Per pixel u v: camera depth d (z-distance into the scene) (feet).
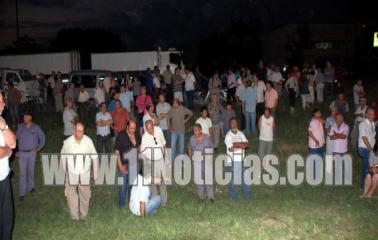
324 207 36.81
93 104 88.89
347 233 30.91
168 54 118.32
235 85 77.20
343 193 40.98
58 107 85.05
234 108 74.90
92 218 34.01
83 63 125.39
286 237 30.09
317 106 74.79
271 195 40.83
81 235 30.81
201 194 37.93
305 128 62.08
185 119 46.80
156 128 35.63
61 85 84.79
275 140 57.77
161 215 34.55
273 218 34.14
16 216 35.40
